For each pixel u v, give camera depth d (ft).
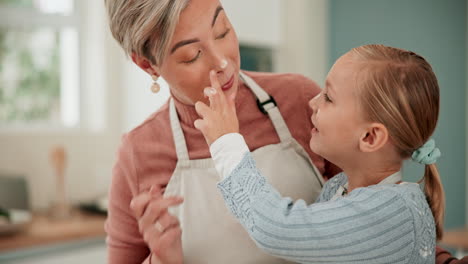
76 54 9.57
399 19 9.40
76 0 9.54
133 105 9.14
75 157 9.09
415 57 2.81
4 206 7.97
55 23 9.30
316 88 3.39
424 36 9.01
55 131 8.89
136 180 3.30
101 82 9.41
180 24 2.63
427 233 2.62
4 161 8.41
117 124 9.52
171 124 3.29
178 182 3.19
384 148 2.78
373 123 2.69
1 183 8.00
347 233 2.48
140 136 3.36
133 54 2.92
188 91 2.89
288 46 10.18
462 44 8.75
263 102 3.23
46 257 6.90
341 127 2.78
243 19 9.40
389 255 2.50
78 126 9.59
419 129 2.73
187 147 3.24
